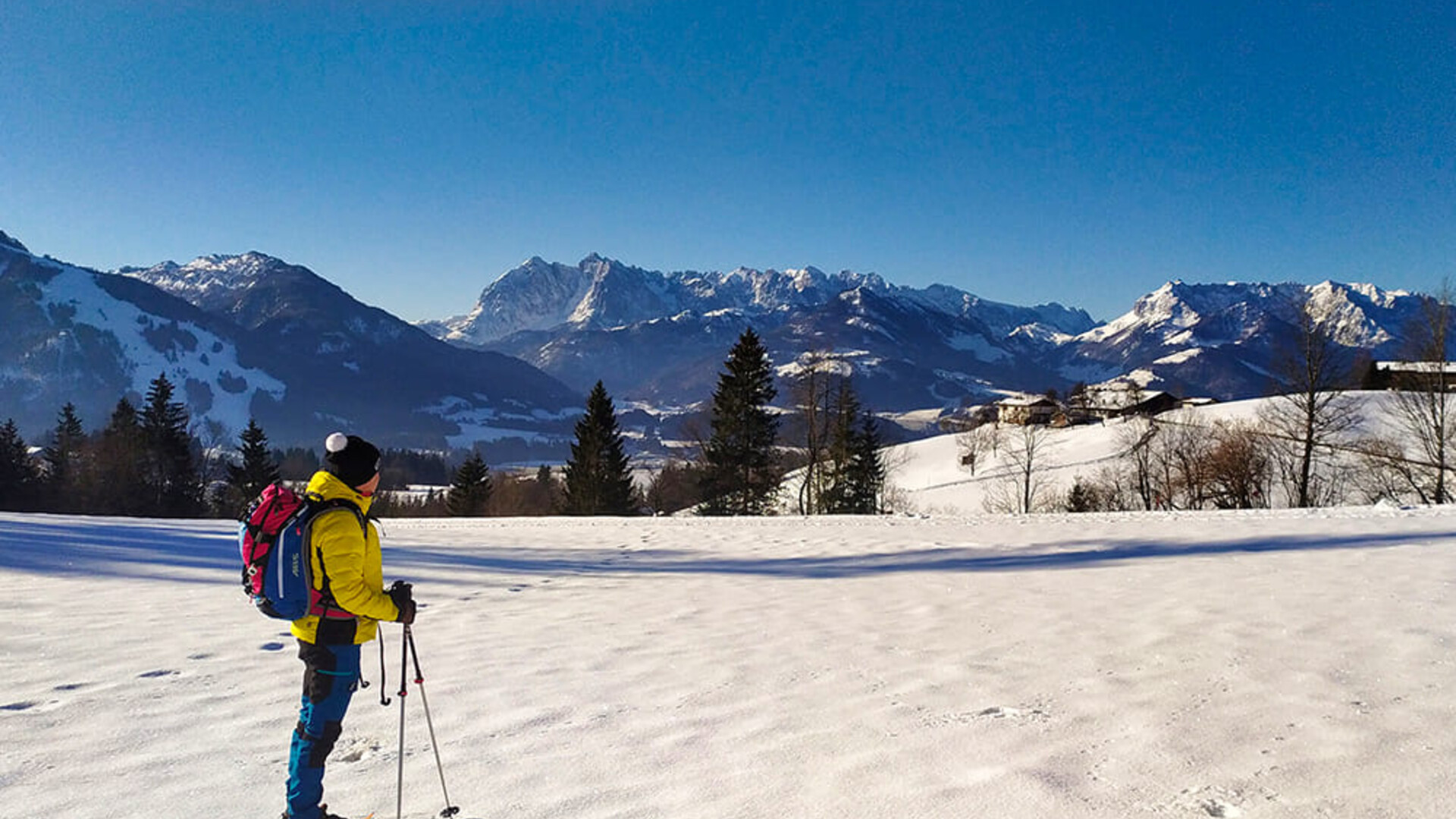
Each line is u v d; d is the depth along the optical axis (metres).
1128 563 12.60
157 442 63.16
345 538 3.73
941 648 7.22
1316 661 6.03
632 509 54.91
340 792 4.20
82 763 4.61
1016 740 4.59
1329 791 3.71
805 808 3.79
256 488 64.25
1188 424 50.59
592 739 4.96
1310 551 12.80
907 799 3.82
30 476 60.75
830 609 9.76
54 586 11.54
